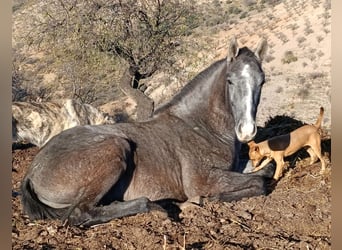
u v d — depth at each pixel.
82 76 13.27
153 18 11.87
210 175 6.04
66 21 11.29
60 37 11.48
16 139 10.23
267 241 4.89
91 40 11.20
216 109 6.29
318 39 33.56
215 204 5.77
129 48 11.57
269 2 43.53
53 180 5.46
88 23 11.20
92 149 5.55
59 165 5.49
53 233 5.09
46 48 11.96
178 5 12.27
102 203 5.67
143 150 5.90
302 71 29.52
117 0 11.59
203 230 5.14
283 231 5.27
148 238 4.88
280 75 29.66
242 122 5.53
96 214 5.37
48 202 5.59
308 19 37.69
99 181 5.48
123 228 5.16
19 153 9.98
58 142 5.72
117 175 5.54
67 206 5.60
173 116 6.34
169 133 6.15
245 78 5.64
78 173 5.45
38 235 5.04
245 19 40.16
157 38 11.81
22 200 5.61
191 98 6.43
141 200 5.50
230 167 6.36
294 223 5.45
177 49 12.41
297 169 7.29
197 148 6.13
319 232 5.31
